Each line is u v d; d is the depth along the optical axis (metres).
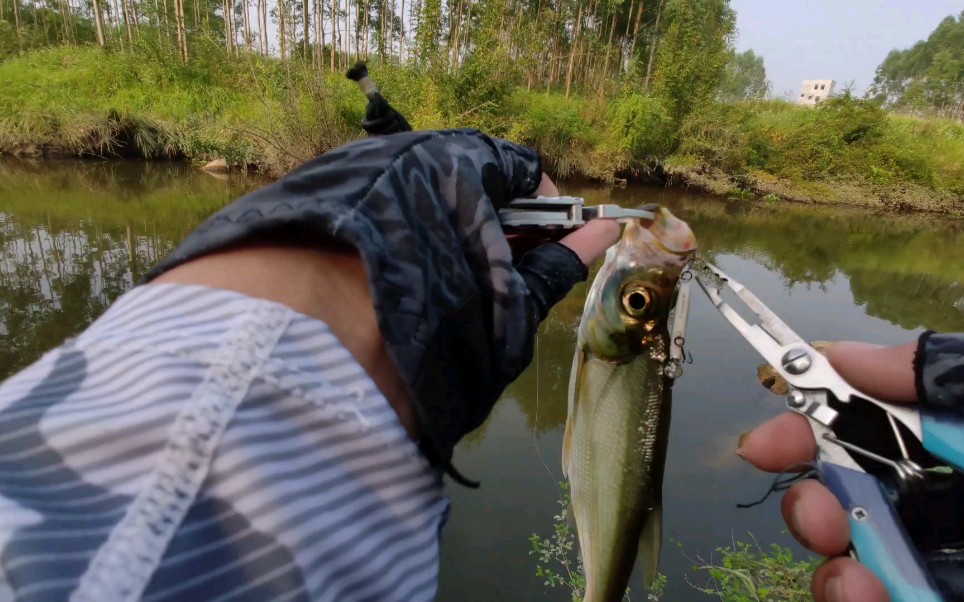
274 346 0.59
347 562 0.58
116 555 0.45
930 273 11.09
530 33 20.91
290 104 13.28
